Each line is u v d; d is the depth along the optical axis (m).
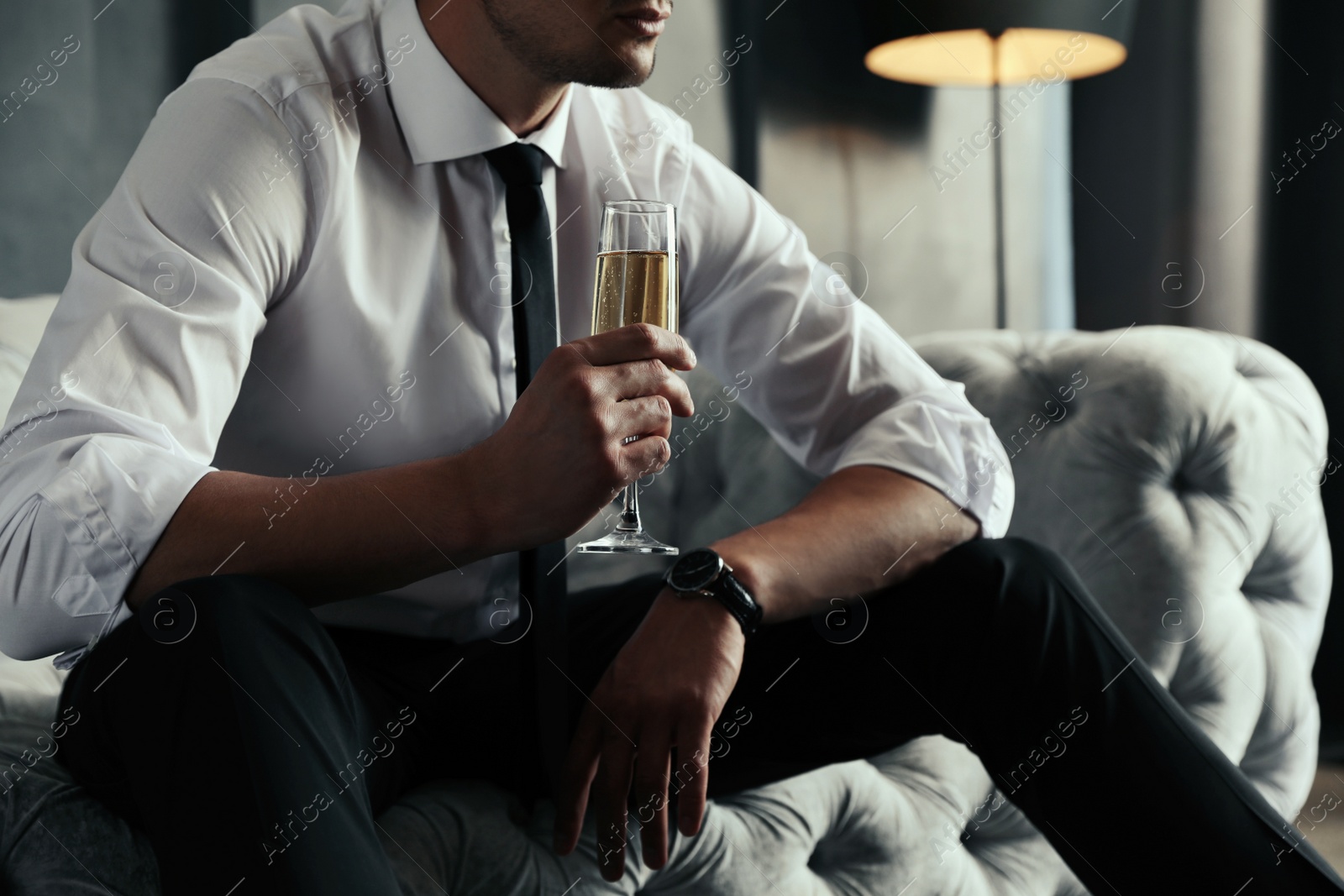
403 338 0.89
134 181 0.78
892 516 0.90
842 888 0.99
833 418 1.07
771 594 0.83
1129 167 2.24
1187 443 1.29
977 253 2.26
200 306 0.75
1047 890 1.12
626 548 0.84
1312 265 2.14
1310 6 2.14
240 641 0.57
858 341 1.07
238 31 1.76
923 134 2.21
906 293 2.21
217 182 0.78
